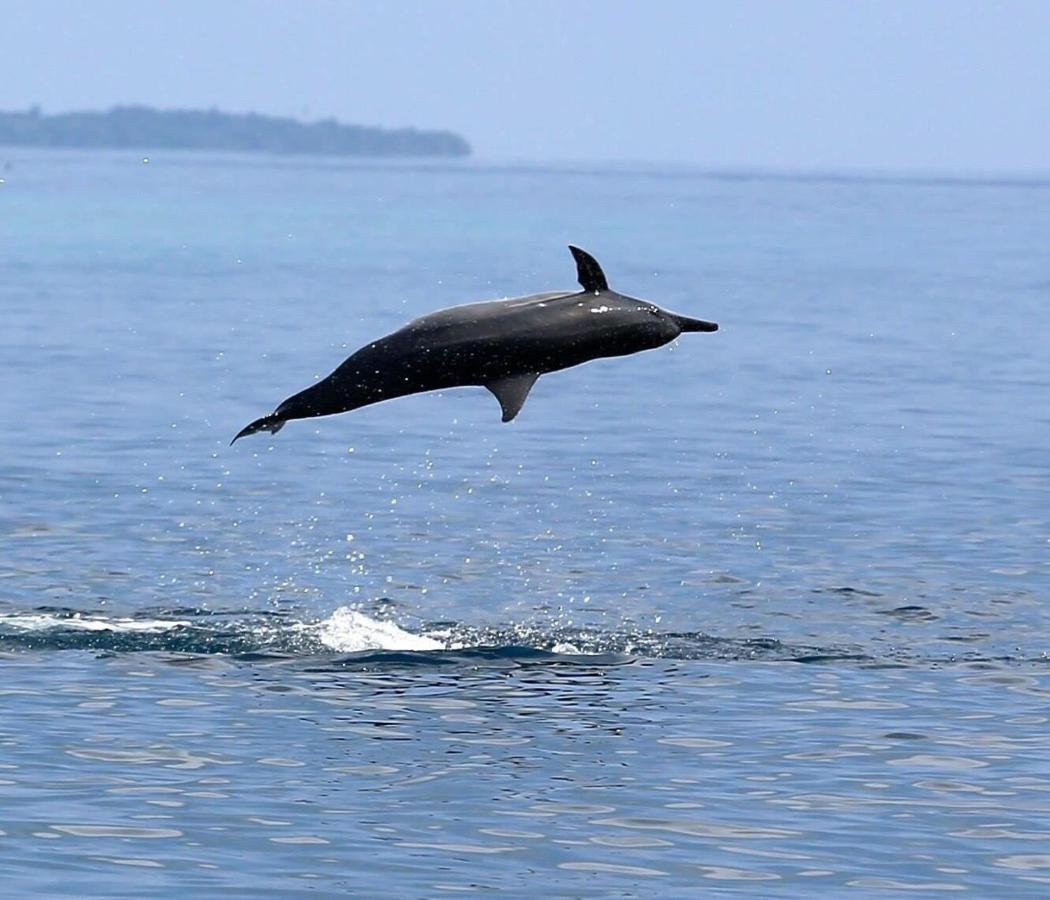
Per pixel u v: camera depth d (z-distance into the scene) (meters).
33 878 48.69
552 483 115.06
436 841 52.12
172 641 75.44
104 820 53.22
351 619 79.81
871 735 63.19
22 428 132.38
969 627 80.06
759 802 55.94
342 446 128.38
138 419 138.50
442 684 69.62
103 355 180.75
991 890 49.06
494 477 117.06
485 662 73.25
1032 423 143.25
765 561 93.19
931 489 113.94
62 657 72.19
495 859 50.81
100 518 101.06
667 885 49.12
